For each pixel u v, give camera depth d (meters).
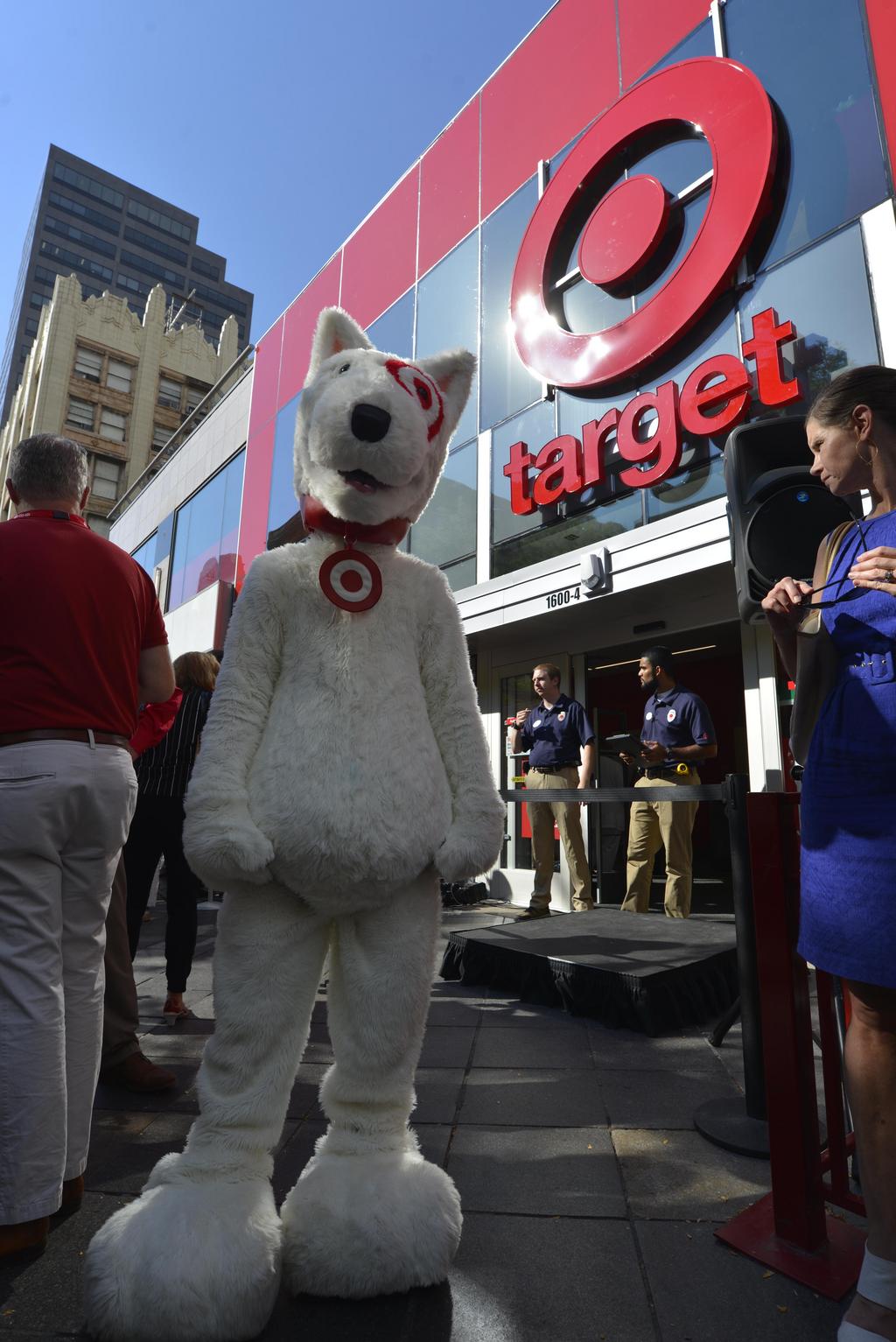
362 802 1.40
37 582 1.75
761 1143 2.01
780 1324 1.34
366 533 1.66
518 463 7.73
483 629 7.81
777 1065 1.63
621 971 3.18
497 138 8.93
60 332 35.47
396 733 1.50
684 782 5.17
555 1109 2.31
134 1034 2.57
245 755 1.46
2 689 1.69
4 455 44.72
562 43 8.18
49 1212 1.57
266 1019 1.41
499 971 3.75
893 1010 1.22
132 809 1.86
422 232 10.00
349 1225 1.36
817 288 5.51
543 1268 1.50
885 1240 1.20
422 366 1.84
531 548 7.69
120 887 2.62
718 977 3.45
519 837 7.87
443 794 1.55
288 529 2.12
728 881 9.73
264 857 1.35
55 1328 1.32
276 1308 1.35
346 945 1.51
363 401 1.51
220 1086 1.39
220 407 15.71
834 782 1.32
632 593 6.52
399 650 1.60
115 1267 1.23
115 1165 2.00
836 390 1.43
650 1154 2.01
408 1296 1.40
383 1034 1.48
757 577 1.72
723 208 6.06
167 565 17.70
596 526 7.04
